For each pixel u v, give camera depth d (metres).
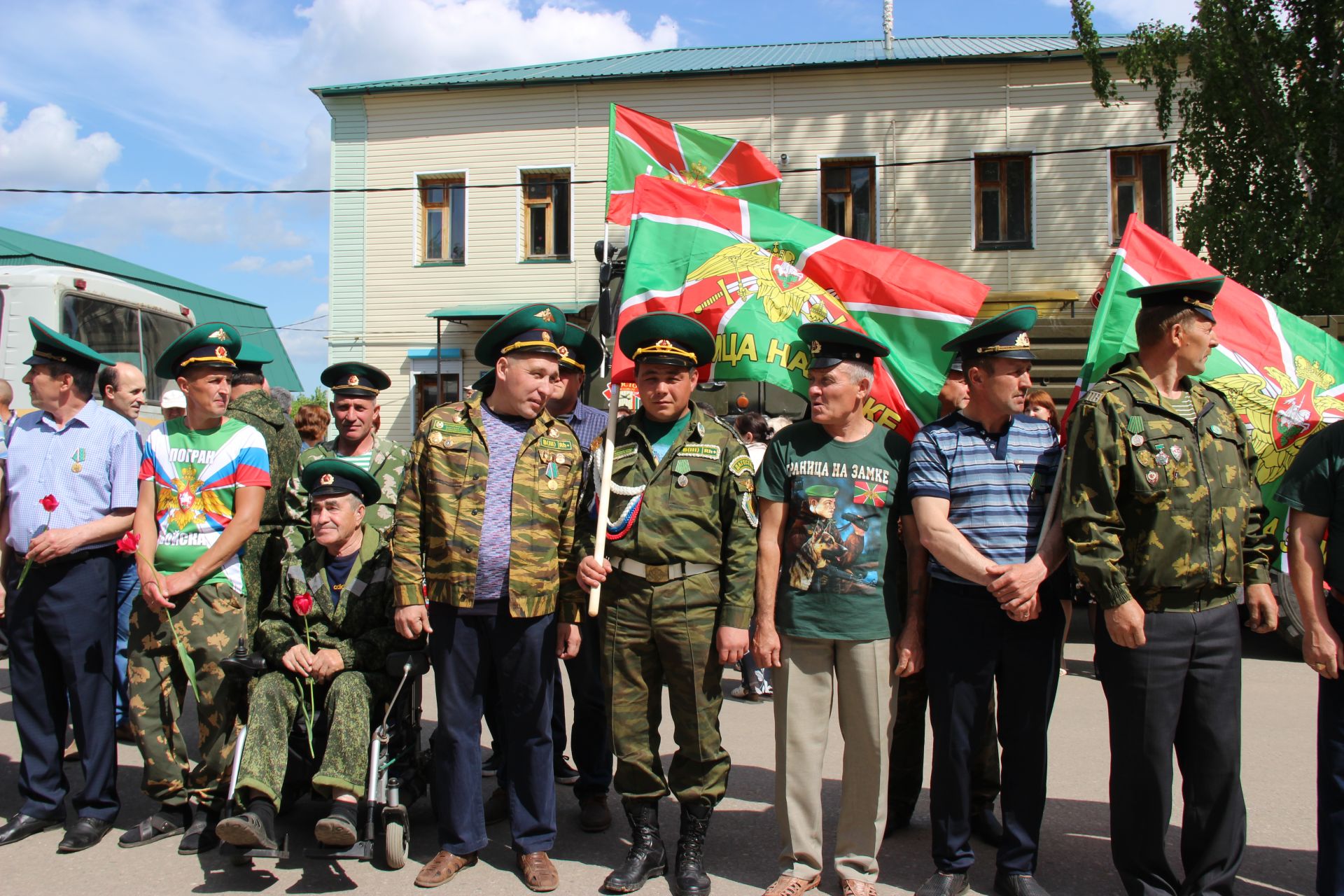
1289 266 12.50
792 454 3.56
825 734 3.50
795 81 16.59
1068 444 3.24
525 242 17.27
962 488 3.38
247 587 4.63
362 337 17.55
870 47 18.98
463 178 17.38
